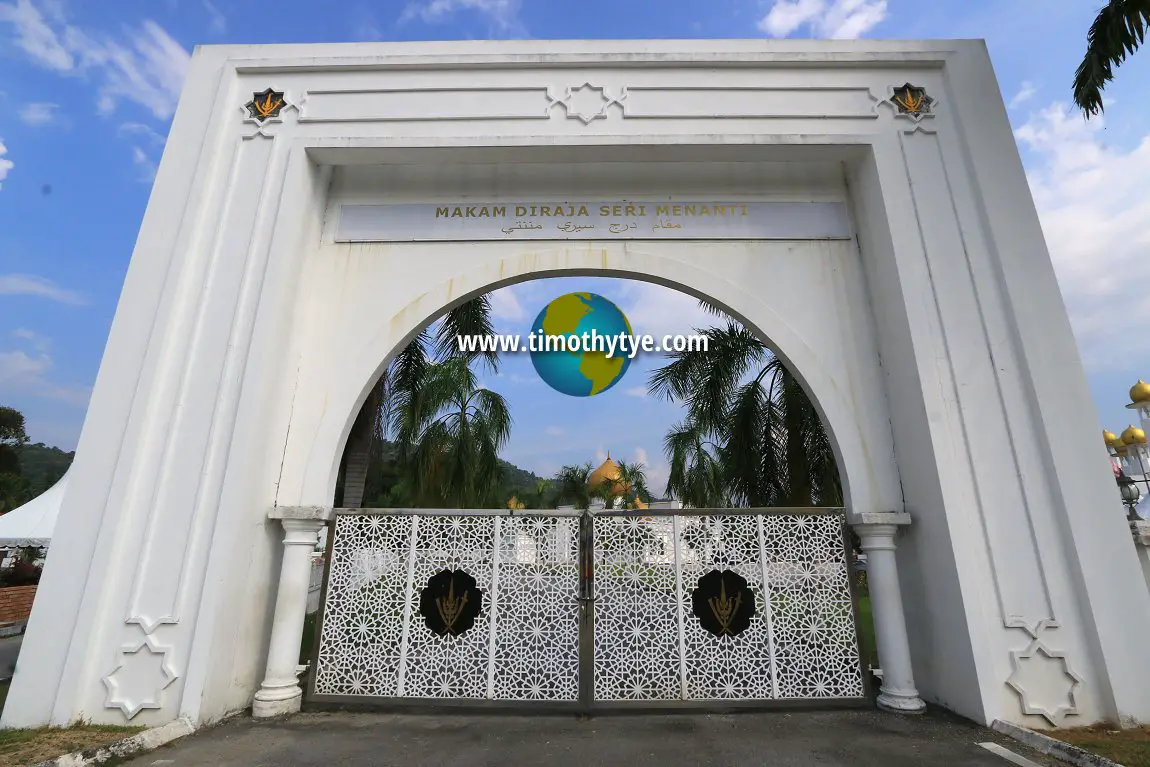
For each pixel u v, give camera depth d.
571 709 4.45
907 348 4.79
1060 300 4.77
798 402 8.97
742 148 5.29
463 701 4.49
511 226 5.59
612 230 5.56
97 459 4.43
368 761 3.52
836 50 5.55
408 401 9.88
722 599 4.68
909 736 3.88
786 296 5.38
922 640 4.64
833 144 5.25
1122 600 4.12
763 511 4.86
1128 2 5.07
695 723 4.23
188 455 4.47
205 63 5.58
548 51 5.58
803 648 4.61
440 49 5.60
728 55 5.49
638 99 5.43
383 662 4.60
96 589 4.13
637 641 4.62
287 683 4.43
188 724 3.89
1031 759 3.49
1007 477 4.42
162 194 5.12
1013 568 4.25
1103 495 4.31
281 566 4.82
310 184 5.39
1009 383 4.63
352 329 5.32
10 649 7.51
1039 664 4.09
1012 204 5.05
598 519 4.85
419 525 4.84
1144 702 3.94
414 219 5.63
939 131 5.33
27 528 9.05
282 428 4.96
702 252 5.51
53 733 3.74
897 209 5.09
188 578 4.22
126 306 4.80
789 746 3.76
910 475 4.77
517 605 4.69
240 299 4.85
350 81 5.51
